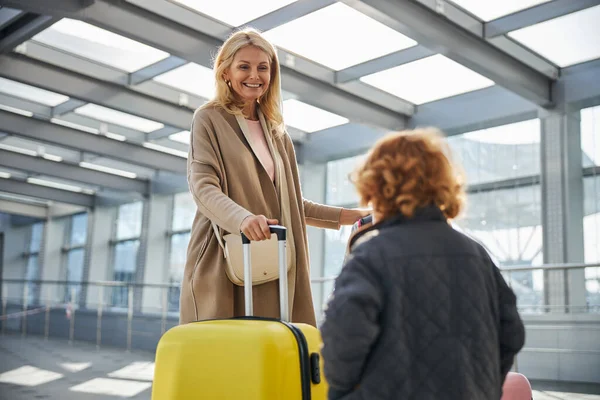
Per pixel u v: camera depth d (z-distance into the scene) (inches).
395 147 43.3
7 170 436.1
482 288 41.2
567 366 225.5
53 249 544.1
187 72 259.1
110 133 332.5
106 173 430.6
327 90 260.8
